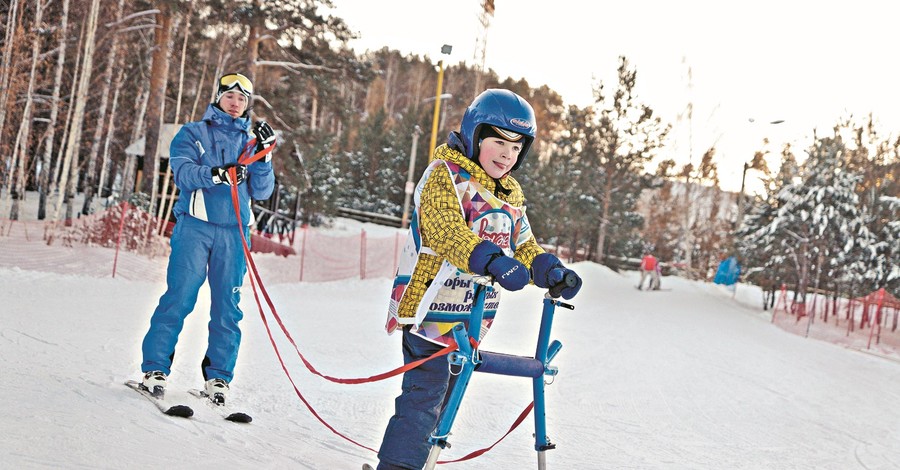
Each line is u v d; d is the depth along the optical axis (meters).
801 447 7.18
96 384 4.45
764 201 27.09
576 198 40.97
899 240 24.33
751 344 15.62
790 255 24.55
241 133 4.87
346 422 5.36
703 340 15.26
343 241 29.48
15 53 25.91
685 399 9.02
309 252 26.59
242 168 4.57
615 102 40.53
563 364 10.60
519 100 3.10
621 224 40.97
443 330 3.07
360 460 4.06
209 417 4.23
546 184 43.47
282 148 32.25
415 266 3.07
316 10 30.12
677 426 7.43
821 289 25.34
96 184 39.25
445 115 51.50
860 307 23.95
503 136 3.05
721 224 47.72
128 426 3.49
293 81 32.06
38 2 26.47
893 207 25.09
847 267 24.06
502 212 3.08
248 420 4.34
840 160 24.98
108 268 16.08
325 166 42.22
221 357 4.81
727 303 26.36
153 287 14.40
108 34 29.20
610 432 6.68
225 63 30.47
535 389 3.03
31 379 4.21
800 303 23.44
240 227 4.41
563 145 42.66
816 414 9.12
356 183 51.34
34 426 3.16
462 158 3.07
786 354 14.74
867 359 15.54
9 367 4.63
